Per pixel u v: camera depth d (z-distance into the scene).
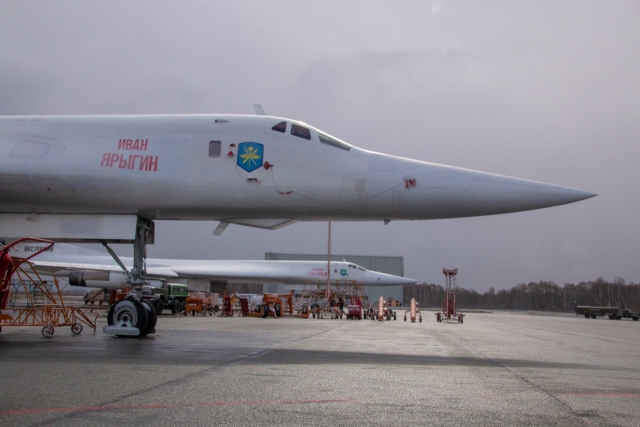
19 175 10.89
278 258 74.81
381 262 79.38
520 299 123.62
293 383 5.97
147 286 12.19
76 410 4.51
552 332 20.33
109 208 11.26
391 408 4.80
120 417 4.29
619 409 5.02
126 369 6.81
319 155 10.80
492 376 6.95
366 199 10.63
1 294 11.55
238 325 18.89
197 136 11.01
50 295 12.88
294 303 50.69
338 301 41.53
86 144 11.09
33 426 3.97
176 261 48.91
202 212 11.23
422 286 129.38
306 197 10.70
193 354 8.62
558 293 120.31
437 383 6.23
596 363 9.08
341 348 10.21
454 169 10.86
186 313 32.50
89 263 45.38
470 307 129.25
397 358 8.75
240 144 10.86
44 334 11.95
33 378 6.06
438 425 4.25
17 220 11.59
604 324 34.91
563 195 10.48
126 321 11.60
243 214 11.19
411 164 10.90
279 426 4.11
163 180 10.80
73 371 6.60
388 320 29.89
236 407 4.71
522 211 10.63
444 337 14.56
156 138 11.05
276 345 10.52
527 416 4.63
